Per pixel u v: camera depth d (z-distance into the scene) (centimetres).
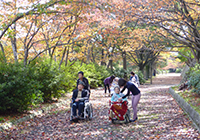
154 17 1145
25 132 580
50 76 1009
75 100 709
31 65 969
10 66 762
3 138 523
